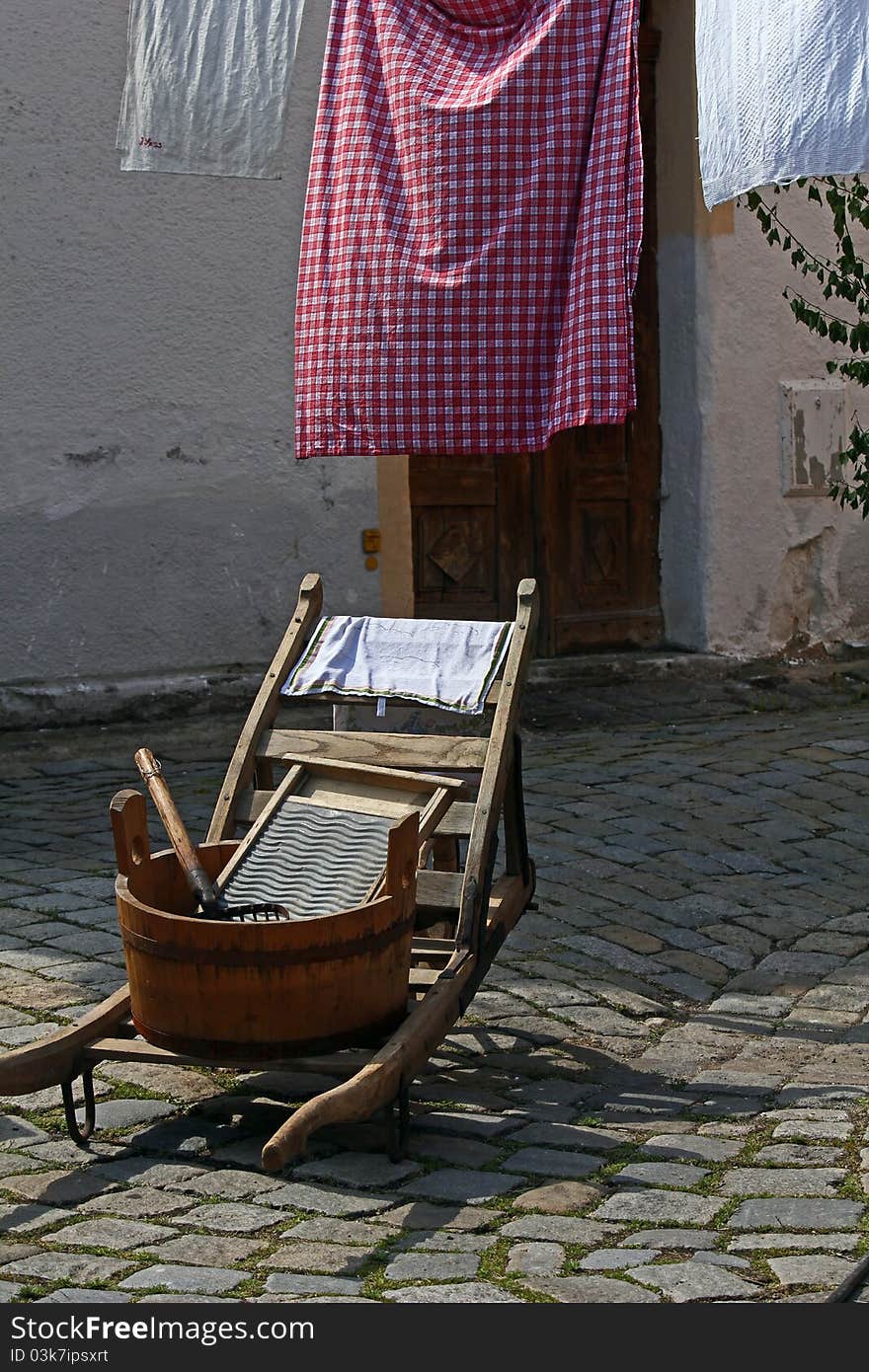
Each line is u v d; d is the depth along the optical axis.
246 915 3.58
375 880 3.61
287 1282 2.83
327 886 3.67
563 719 8.25
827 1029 4.39
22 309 7.50
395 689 4.06
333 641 4.23
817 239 9.38
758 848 6.02
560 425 4.41
